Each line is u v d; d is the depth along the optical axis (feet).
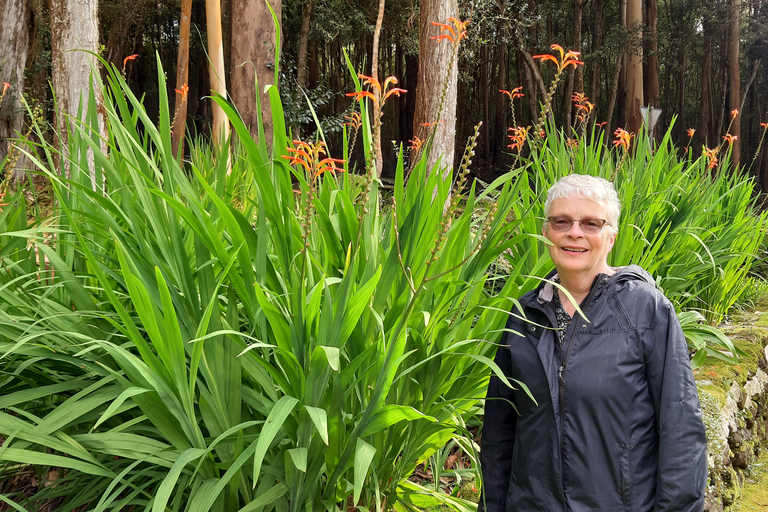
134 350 6.20
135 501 5.59
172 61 85.76
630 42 67.05
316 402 5.04
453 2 21.22
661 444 5.04
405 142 89.40
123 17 59.16
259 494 5.59
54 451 6.60
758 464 12.08
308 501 5.58
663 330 5.22
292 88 42.70
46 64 46.60
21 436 4.94
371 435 5.91
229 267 4.86
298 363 4.94
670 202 12.98
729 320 16.19
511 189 7.63
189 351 5.41
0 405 5.34
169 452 5.29
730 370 12.35
